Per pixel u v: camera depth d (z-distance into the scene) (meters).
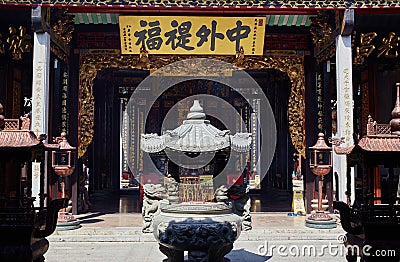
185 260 8.30
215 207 7.35
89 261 10.23
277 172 25.11
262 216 16.58
